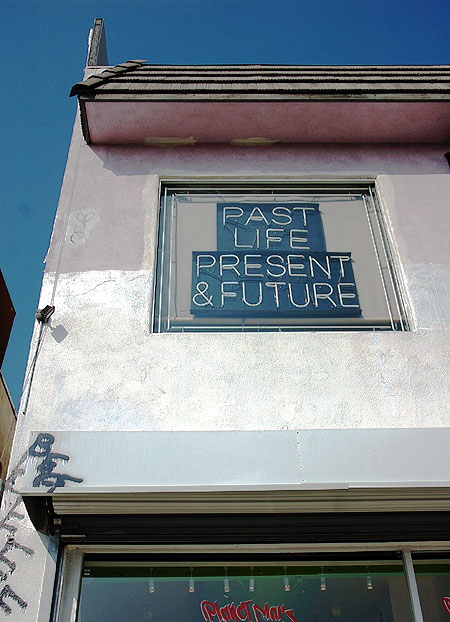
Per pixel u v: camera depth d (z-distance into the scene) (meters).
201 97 5.14
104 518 3.46
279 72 5.79
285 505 3.40
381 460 3.36
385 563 3.57
